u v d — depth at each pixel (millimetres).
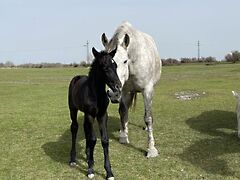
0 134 11602
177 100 19625
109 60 6613
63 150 9352
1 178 7359
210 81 32656
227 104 17234
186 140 10102
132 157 8570
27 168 7965
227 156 8453
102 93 6863
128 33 8469
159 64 9945
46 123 13477
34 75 51531
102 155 8789
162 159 8359
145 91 8781
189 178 7113
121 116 9703
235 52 78750
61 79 42750
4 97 23984
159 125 12414
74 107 7957
